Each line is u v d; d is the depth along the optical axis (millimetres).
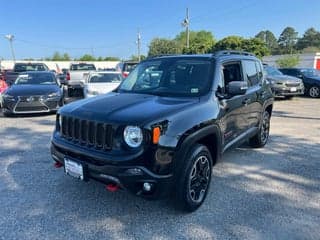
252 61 5648
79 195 4027
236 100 4582
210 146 4074
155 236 3182
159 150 3162
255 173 4906
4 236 3141
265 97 5977
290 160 5535
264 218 3539
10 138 6934
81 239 3115
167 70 4512
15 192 4109
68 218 3488
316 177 4754
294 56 42844
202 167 3725
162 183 3199
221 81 4297
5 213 3572
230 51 5086
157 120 3197
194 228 3328
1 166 5066
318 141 6836
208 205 3830
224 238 3154
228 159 5566
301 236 3199
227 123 4320
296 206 3830
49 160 5367
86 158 3371
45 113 10398
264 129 6277
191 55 4680
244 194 4145
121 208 3711
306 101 14531
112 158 3156
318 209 3760
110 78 12602
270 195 4125
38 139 6832
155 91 4309
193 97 3967
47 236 3152
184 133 3354
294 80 14695
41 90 9953
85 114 3492
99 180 3340
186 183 3443
